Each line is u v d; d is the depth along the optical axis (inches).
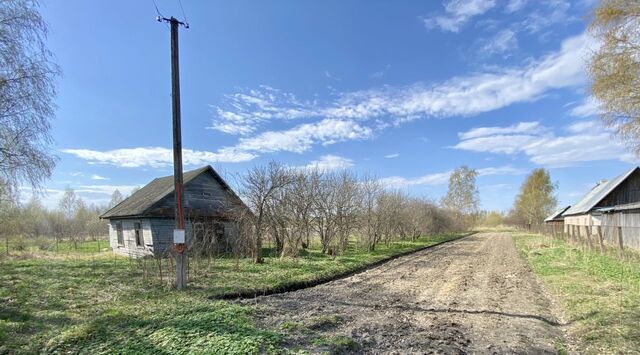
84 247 1218.0
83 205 2279.8
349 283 486.9
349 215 834.8
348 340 236.2
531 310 335.3
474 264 690.2
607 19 520.4
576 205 1889.8
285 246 730.8
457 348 234.7
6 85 416.2
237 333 239.5
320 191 798.5
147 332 249.6
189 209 842.8
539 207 2615.7
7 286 429.1
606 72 538.0
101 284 437.4
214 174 904.9
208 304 328.2
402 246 1100.5
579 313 307.1
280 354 210.4
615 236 863.7
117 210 1007.6
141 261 600.7
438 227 1752.0
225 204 796.6
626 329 258.8
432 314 321.7
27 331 263.7
